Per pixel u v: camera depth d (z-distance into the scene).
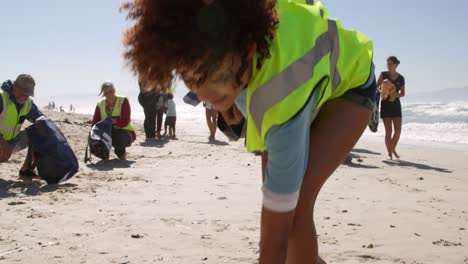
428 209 5.89
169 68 1.70
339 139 2.27
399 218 5.41
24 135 7.18
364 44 2.40
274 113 1.90
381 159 10.97
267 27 1.74
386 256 4.14
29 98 7.11
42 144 6.68
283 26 1.95
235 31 1.69
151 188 6.63
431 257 4.13
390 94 10.62
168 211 5.39
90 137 8.84
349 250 4.27
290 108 1.90
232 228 4.80
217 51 1.67
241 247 4.25
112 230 4.66
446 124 26.31
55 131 6.82
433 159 11.54
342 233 4.78
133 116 38.69
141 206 5.60
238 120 2.45
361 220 5.29
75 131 13.64
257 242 4.38
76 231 4.61
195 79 1.77
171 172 8.05
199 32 1.65
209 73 1.75
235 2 1.67
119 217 5.11
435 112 36.03
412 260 4.05
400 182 7.82
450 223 5.24
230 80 1.82
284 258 2.05
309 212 2.24
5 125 6.99
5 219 4.96
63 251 4.07
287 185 1.96
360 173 8.53
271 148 1.96
